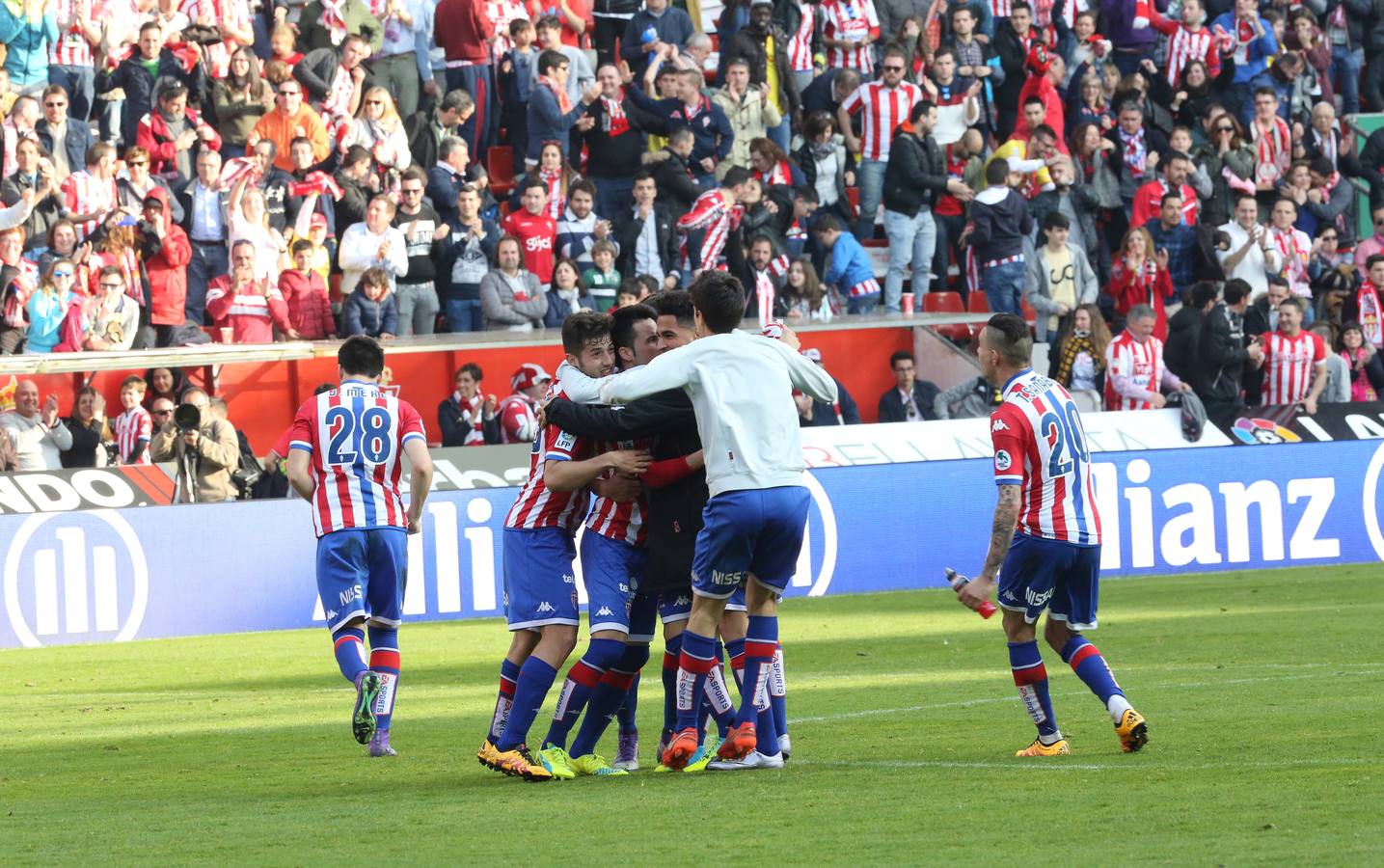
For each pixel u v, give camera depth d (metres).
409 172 58.06
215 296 56.81
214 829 19.25
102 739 29.78
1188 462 55.53
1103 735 25.36
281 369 57.06
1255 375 60.91
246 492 51.72
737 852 16.52
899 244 64.00
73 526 48.00
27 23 56.56
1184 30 70.56
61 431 51.59
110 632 48.19
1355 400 62.22
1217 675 32.56
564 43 65.81
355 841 17.98
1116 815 17.91
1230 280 63.06
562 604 22.84
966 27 68.12
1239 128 67.75
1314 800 18.31
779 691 23.38
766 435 21.55
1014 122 69.12
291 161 58.09
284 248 57.59
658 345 23.38
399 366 57.66
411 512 27.22
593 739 22.94
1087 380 59.59
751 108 63.66
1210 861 15.23
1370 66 75.12
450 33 62.22
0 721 32.69
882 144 64.62
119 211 55.19
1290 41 72.81
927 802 19.16
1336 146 71.44
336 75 59.84
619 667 22.83
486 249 58.94
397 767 24.91
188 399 50.97
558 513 23.06
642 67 63.91
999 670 35.06
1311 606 45.28
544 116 61.56
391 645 26.77
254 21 60.62
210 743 28.77
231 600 49.31
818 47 67.25
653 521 22.31
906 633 43.25
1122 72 72.19
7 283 53.34
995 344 23.50
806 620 46.69
